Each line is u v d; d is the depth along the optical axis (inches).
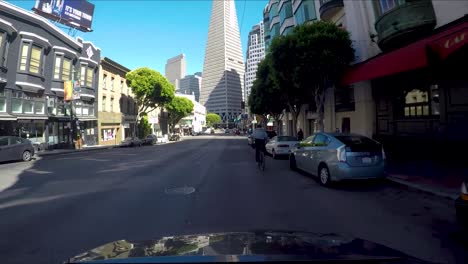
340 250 79.4
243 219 221.9
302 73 587.5
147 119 2149.4
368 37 605.6
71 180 408.2
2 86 887.7
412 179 331.9
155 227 205.6
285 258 70.7
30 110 997.2
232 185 356.2
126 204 270.8
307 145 400.5
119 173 469.4
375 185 343.6
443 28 412.8
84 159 727.7
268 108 1299.2
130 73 1652.3
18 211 252.7
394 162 456.8
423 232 189.2
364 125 620.7
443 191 274.8
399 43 486.6
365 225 204.4
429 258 151.1
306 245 84.4
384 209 244.5
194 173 457.7
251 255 72.9
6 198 305.1
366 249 82.0
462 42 307.1
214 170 489.4
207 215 233.0
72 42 1206.3
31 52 984.9
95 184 374.6
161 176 431.8
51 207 264.7
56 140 1143.6
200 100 4928.6
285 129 1871.3
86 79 1321.4
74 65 1240.2
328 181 335.0
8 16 904.3
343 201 273.3
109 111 1552.7
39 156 840.3
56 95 1120.2
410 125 504.4
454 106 413.1
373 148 324.8
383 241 174.6
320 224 208.1
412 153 476.1
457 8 399.5
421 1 435.8
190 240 92.6
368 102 618.5
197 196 299.3
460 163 399.2
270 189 331.6
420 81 477.4
